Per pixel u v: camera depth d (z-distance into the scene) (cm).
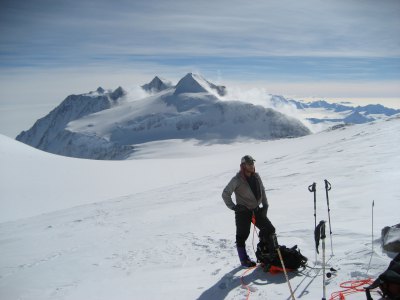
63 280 925
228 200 755
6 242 1744
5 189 5050
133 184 5753
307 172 2253
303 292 600
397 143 2789
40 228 2092
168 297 678
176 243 1088
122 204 2625
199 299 648
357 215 1002
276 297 598
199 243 1040
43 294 833
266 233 733
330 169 2164
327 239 830
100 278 882
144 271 873
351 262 675
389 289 527
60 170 6322
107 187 5538
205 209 1708
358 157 2452
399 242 669
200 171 6819
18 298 838
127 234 1424
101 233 1558
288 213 1188
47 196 4934
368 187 1391
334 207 1159
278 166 3033
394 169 1739
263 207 759
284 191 1712
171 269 849
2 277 1060
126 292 746
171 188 3269
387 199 1130
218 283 699
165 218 1645
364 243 750
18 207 4425
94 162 7325
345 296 563
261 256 721
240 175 754
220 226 1251
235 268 764
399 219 891
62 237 1630
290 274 679
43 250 1393
